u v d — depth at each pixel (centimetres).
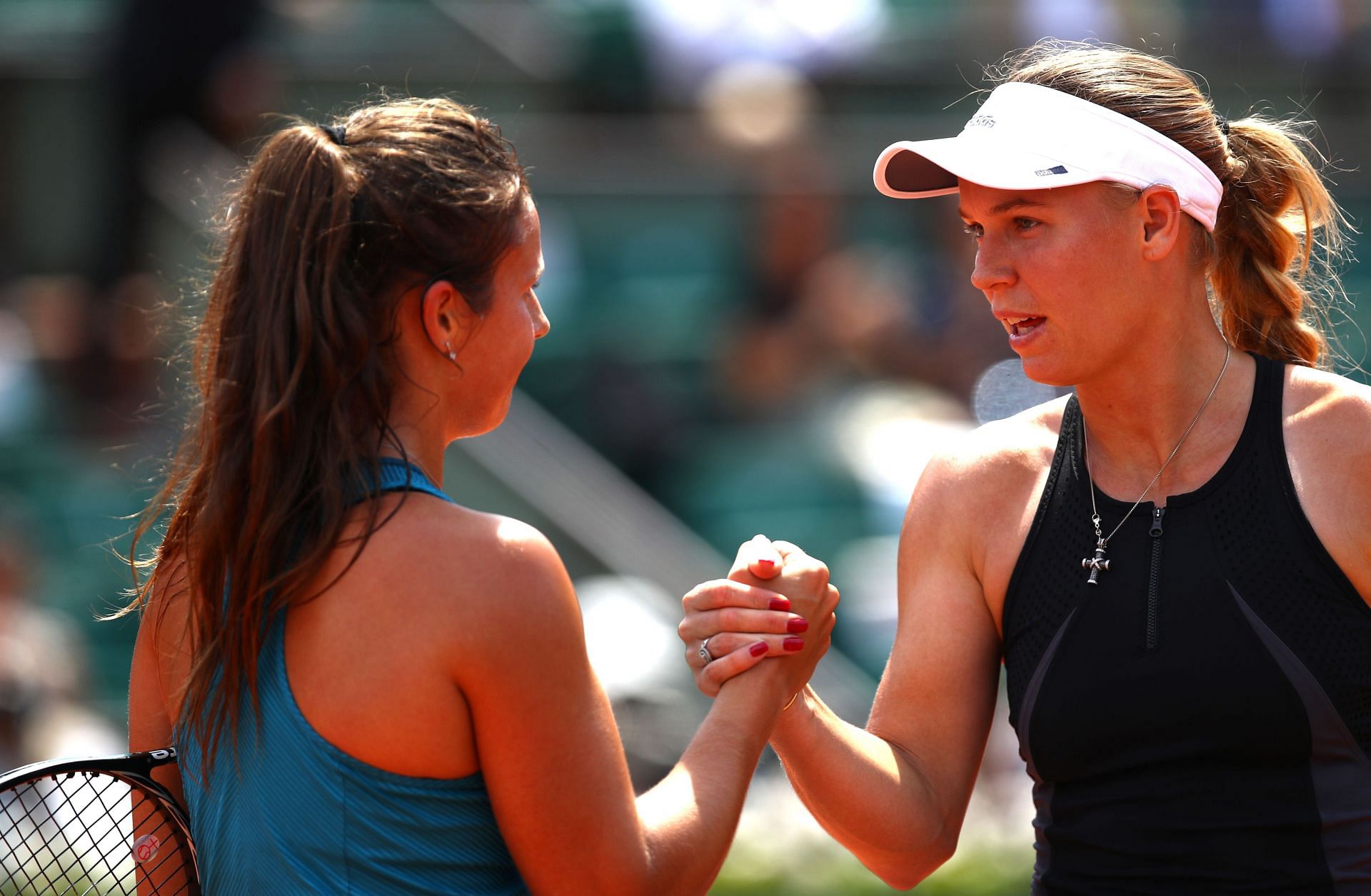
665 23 2648
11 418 2169
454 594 581
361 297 598
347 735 580
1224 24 2736
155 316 2188
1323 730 666
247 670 593
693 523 2183
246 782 598
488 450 2066
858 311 2325
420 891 588
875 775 736
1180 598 685
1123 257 689
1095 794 705
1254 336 762
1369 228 2400
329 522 586
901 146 733
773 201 2334
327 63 2558
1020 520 744
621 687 1850
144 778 643
